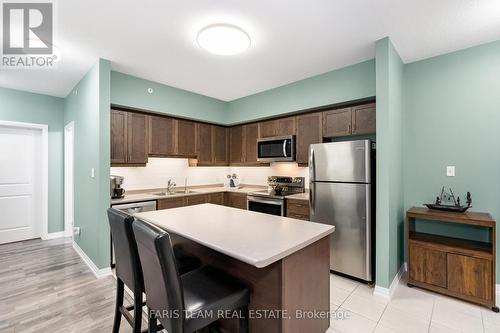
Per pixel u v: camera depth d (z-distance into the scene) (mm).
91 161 3008
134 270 1480
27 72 3191
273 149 3988
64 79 3455
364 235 2641
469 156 2584
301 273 1499
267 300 1396
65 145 4355
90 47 2553
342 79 3125
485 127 2500
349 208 2744
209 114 4391
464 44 2504
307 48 2598
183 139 4141
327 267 1805
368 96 2910
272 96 3945
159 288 1181
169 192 4168
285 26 2178
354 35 2332
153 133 3730
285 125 3910
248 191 4293
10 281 2711
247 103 4355
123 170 3826
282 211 3547
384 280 2377
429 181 2809
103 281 2707
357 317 2066
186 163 4648
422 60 2838
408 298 2361
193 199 3971
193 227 1739
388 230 2357
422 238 2582
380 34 2316
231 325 1657
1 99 3785
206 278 1492
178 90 3908
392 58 2467
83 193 3314
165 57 2807
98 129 2801
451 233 2674
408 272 2568
